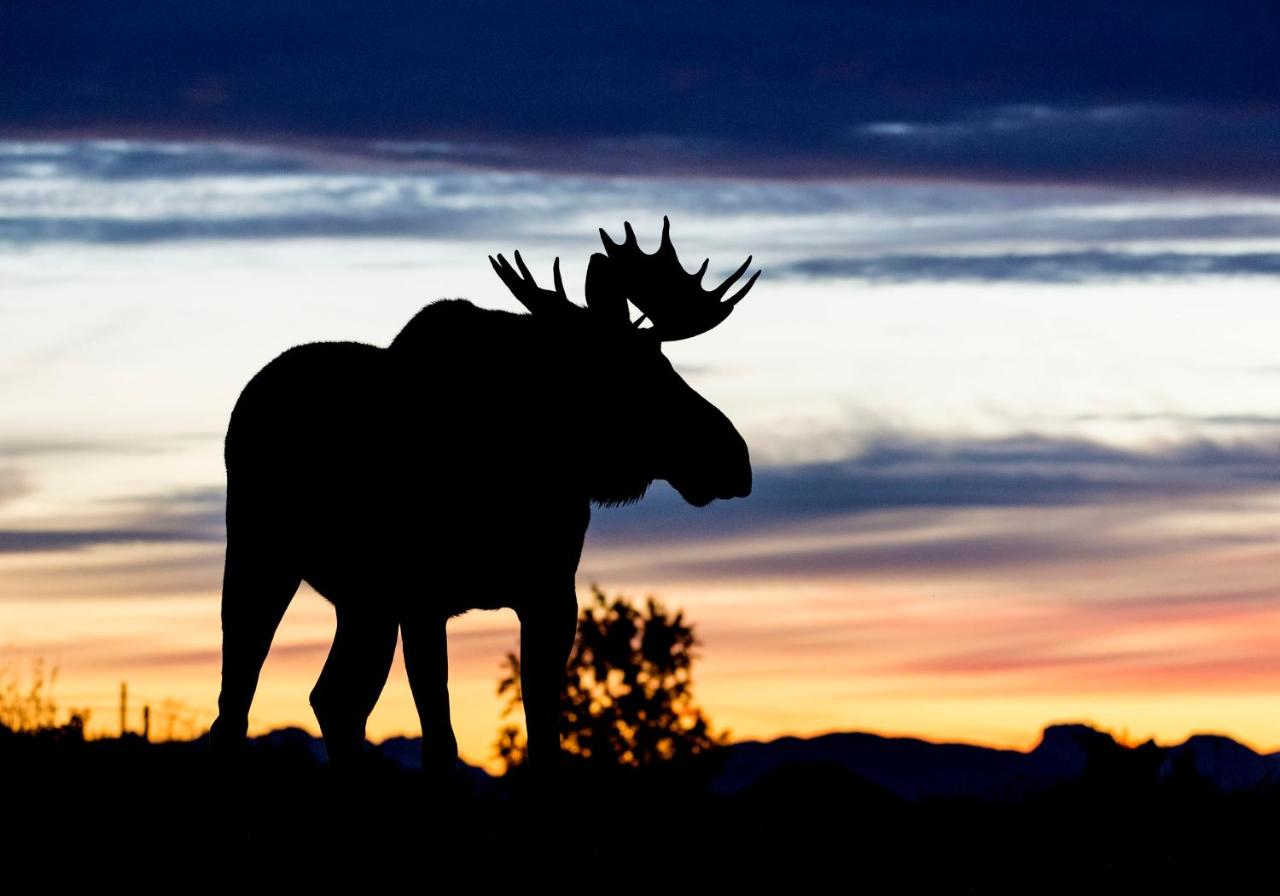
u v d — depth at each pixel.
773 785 45.56
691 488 39.91
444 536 39.22
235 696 41.94
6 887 36.56
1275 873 39.22
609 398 39.44
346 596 40.28
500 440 39.16
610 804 44.53
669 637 141.38
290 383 41.31
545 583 39.50
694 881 38.25
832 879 38.59
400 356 40.19
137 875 37.34
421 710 39.97
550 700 39.53
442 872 37.78
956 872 39.28
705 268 40.03
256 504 41.50
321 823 40.69
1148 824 42.84
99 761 45.97
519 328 39.78
